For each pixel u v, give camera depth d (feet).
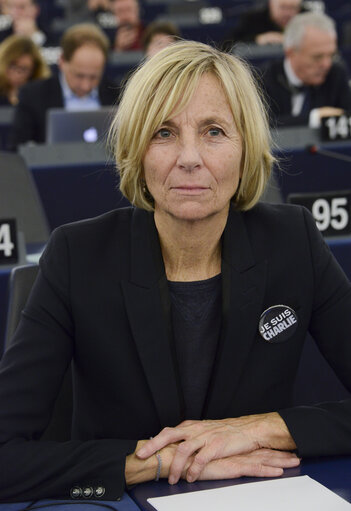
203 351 5.98
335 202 9.09
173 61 5.36
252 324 5.99
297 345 6.21
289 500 4.99
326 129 13.47
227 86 5.37
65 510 5.10
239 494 5.12
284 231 6.27
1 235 8.59
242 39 28.43
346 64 31.27
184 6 39.19
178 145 5.37
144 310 5.87
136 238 6.01
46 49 30.73
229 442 5.54
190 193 5.39
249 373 6.05
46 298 5.94
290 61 19.30
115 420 6.02
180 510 4.92
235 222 6.11
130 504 5.15
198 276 5.98
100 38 19.81
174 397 5.85
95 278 5.94
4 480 5.38
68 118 14.71
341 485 5.23
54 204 12.80
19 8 32.14
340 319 6.30
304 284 6.21
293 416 5.81
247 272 6.01
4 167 11.31
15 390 5.77
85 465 5.35
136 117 5.41
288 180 13.07
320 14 19.16
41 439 6.57
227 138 5.44
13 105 22.90
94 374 6.01
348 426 5.80
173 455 5.44
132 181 5.76
